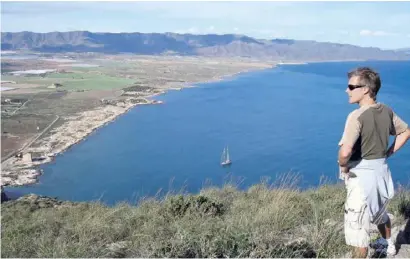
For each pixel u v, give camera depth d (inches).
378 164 159.3
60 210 431.5
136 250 224.2
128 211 327.6
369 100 161.9
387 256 179.6
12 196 2359.7
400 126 163.5
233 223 227.5
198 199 309.1
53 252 225.6
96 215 315.9
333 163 2512.3
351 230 161.6
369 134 157.4
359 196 159.6
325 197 303.7
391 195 162.9
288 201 285.7
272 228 221.9
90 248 229.9
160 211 301.3
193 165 2792.8
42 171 2962.6
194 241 210.1
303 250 194.9
